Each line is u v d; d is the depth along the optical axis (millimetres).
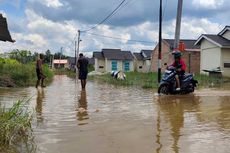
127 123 8953
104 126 8609
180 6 19781
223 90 17906
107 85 24188
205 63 35219
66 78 40344
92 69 75625
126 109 11375
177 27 19828
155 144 6852
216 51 33500
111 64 69375
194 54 41000
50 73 35156
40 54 20641
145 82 23922
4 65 24219
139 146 6734
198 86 20672
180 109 11234
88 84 25781
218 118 9547
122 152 6383
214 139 7176
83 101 13734
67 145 6852
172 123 8906
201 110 10977
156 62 49625
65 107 11930
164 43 43344
